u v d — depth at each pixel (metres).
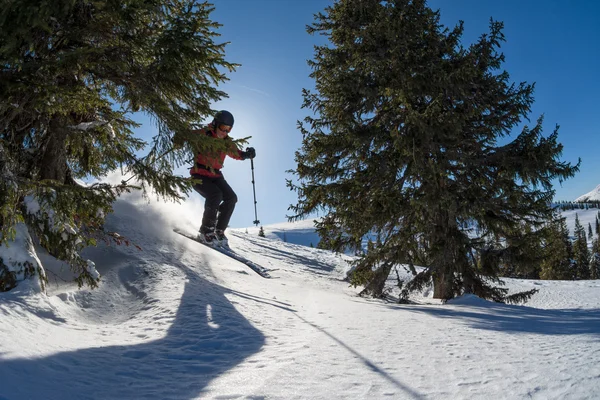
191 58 4.35
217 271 6.72
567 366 2.19
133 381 2.33
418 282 8.98
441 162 8.38
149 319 4.04
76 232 4.62
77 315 3.97
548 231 8.68
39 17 3.56
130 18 4.16
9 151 4.78
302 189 9.80
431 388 1.98
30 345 2.61
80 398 2.01
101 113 5.57
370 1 10.17
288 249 14.77
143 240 6.87
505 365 2.33
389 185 9.05
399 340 3.32
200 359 2.87
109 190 4.65
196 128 4.91
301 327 4.12
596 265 45.97
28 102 4.38
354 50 9.88
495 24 9.39
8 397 1.84
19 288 3.69
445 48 9.18
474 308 6.70
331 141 9.28
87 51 3.93
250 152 8.01
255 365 2.65
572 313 6.32
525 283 15.45
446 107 8.91
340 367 2.49
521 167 8.52
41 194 4.21
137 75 4.50
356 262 9.91
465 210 8.19
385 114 9.29
